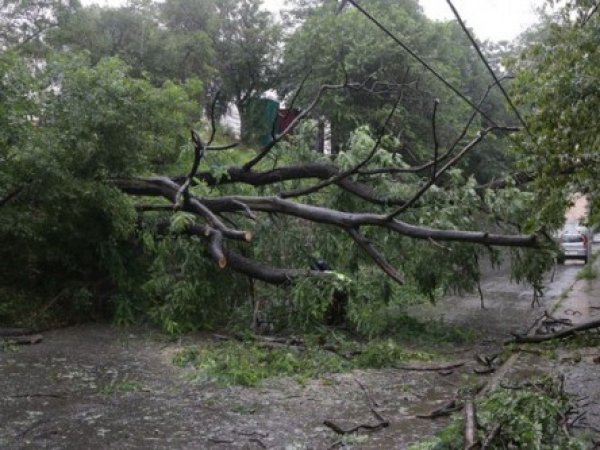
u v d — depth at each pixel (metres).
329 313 10.68
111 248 11.20
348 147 12.07
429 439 5.63
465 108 20.36
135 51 19.66
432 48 19.73
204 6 22.30
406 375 8.30
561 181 5.86
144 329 10.81
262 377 8.03
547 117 5.70
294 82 20.88
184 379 7.94
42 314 10.80
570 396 6.42
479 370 8.39
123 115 10.25
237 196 10.43
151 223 11.27
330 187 11.27
